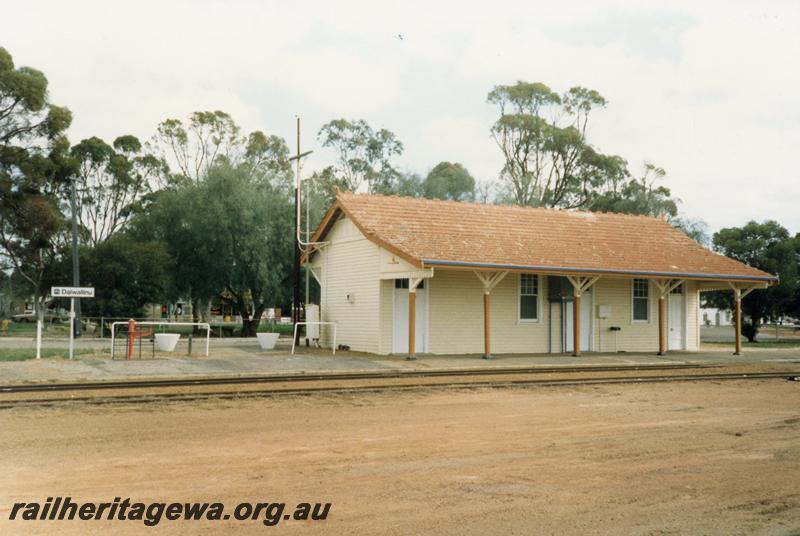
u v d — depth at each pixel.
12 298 71.06
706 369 22.45
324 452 9.44
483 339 25.98
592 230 29.05
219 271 42.97
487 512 6.92
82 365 19.16
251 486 7.72
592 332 28.00
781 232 43.97
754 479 8.38
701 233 64.25
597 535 6.32
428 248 23.41
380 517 6.72
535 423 11.93
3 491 7.39
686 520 6.80
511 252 24.86
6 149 46.62
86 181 62.09
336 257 27.08
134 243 43.28
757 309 43.34
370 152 61.66
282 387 15.79
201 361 20.97
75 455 9.01
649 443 10.38
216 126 62.78
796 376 20.22
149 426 11.03
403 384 16.58
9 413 11.92
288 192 45.84
